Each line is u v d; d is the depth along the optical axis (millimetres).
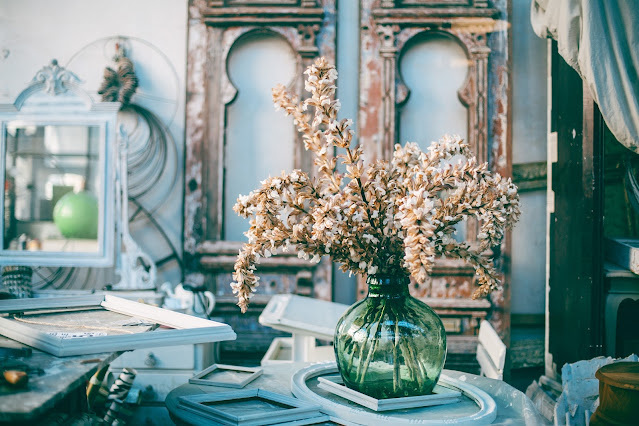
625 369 1522
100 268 3512
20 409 1109
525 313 3434
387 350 1477
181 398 1529
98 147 3240
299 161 3457
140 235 3516
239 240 3484
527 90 3455
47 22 3535
